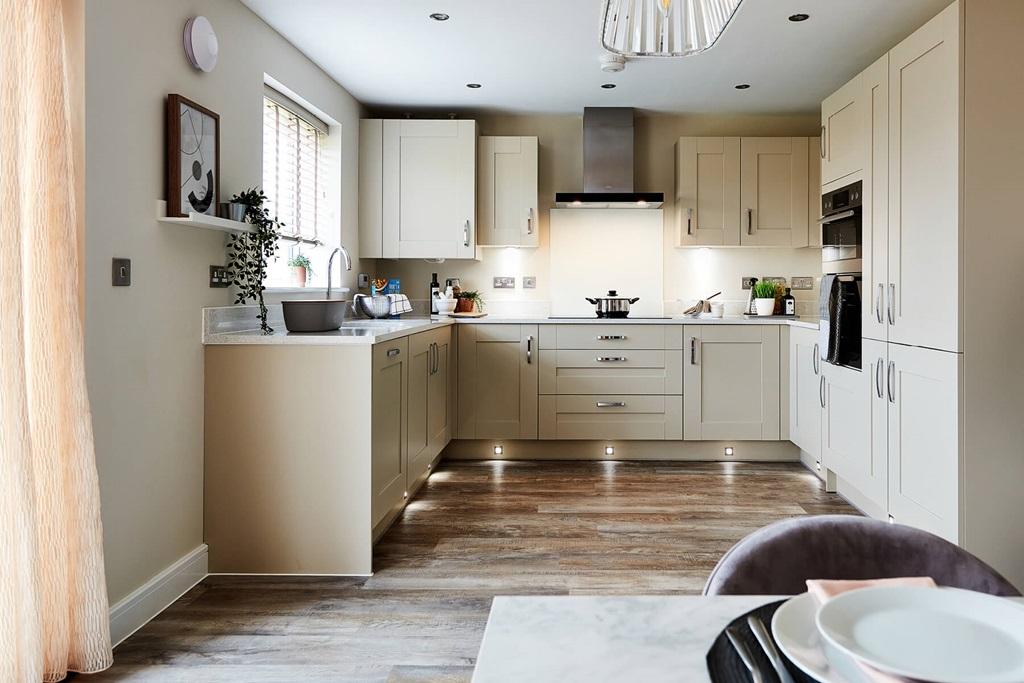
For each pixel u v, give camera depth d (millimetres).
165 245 2602
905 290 3033
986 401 2629
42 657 1884
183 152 2639
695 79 4492
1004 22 2602
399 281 5434
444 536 3326
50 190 1997
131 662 2156
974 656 616
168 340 2629
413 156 4953
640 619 764
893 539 1026
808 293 5438
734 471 4578
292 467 2895
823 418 4074
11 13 1801
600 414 4812
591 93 4801
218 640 2303
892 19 3531
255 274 3092
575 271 5449
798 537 1024
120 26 2322
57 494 2014
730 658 663
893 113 3131
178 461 2705
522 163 5121
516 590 2705
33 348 1979
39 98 1976
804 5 3348
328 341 2865
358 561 2875
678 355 4777
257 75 3402
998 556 2635
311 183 4391
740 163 5148
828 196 3979
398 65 4191
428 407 4039
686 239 5172
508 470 4625
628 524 3494
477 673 649
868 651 625
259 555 2898
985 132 2605
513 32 3684
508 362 4820
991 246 2619
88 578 2041
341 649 2238
